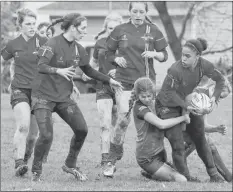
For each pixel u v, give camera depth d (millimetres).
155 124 14641
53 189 13242
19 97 17094
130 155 21703
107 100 18734
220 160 15688
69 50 15055
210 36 57812
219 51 48750
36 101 15062
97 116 35250
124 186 13844
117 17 19609
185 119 14734
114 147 16500
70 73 14492
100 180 15680
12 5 53250
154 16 59750
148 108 14914
